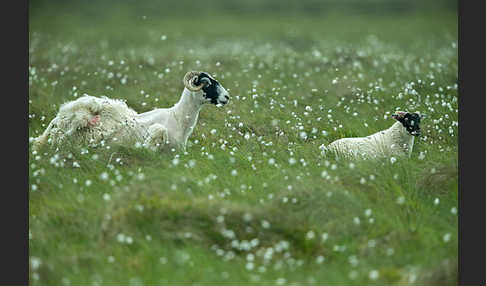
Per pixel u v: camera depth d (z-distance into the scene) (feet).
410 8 636.07
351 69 236.02
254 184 122.21
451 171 124.06
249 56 265.34
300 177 120.98
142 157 136.36
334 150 138.21
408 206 115.14
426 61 244.42
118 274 95.25
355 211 111.14
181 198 110.93
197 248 100.12
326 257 101.35
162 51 295.28
